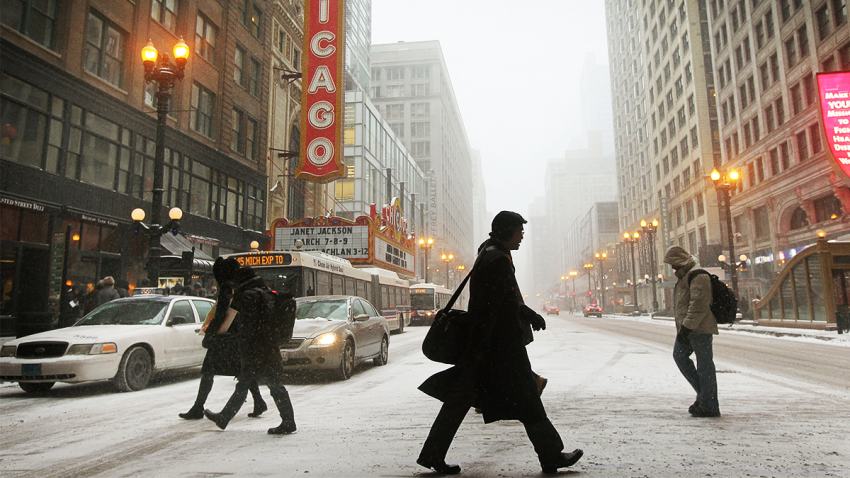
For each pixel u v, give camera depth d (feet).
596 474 11.13
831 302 71.05
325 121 98.02
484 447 14.03
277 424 17.54
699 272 17.31
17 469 12.40
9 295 48.11
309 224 96.02
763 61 132.57
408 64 345.10
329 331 28.73
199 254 68.95
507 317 11.03
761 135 134.21
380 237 102.73
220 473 11.69
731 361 37.01
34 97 51.34
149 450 14.08
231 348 17.78
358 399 22.79
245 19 93.97
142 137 66.44
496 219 11.82
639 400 20.93
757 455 12.52
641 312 204.13
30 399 24.03
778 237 127.03
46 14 53.26
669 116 211.00
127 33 64.59
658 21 221.46
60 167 53.67
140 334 26.99
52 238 51.88
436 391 11.56
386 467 12.03
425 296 122.01
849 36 98.12
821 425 15.92
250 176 93.40
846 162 81.51
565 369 31.91
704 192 172.55
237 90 90.22
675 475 10.97
